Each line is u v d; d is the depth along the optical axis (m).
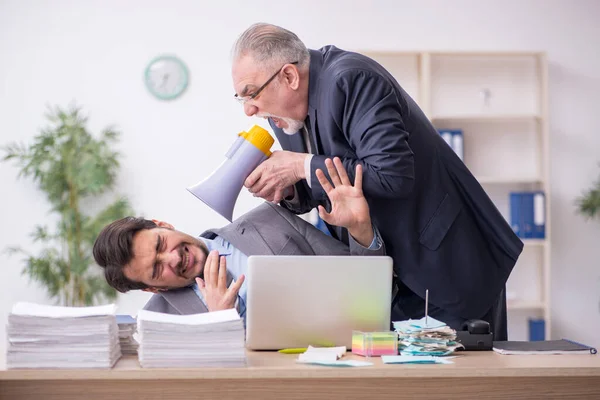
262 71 2.20
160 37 5.00
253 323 1.98
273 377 1.68
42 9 4.96
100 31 4.98
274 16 5.04
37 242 4.91
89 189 4.77
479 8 5.13
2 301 4.90
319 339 2.00
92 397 1.72
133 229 2.28
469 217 2.36
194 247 2.33
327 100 2.19
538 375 1.72
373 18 5.08
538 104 5.02
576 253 5.18
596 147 5.18
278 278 1.98
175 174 4.99
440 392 1.79
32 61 4.95
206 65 5.01
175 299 2.32
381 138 2.10
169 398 1.74
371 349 1.89
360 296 2.02
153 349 1.68
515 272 5.09
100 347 1.67
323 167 2.17
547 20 5.16
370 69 2.16
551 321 5.16
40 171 4.75
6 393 1.70
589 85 5.18
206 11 5.02
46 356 1.66
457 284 2.30
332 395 1.77
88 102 4.97
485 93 5.02
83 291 4.75
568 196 5.18
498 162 5.09
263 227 2.50
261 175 2.21
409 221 2.27
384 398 1.78
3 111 4.93
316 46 5.05
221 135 5.02
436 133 2.39
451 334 1.92
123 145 4.97
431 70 5.07
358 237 2.15
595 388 1.82
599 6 5.18
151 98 4.99
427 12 5.10
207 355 1.70
